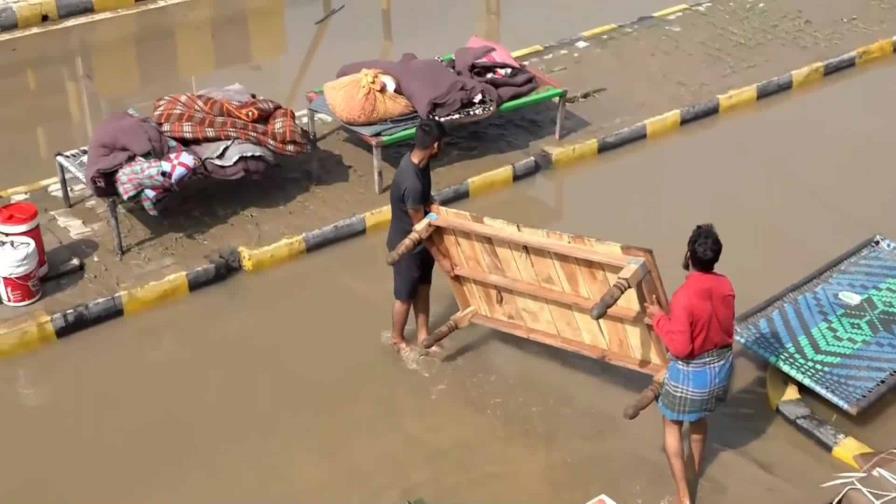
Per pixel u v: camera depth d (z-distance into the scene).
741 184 9.59
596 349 6.79
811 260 8.48
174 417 6.90
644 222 8.99
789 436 6.71
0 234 7.53
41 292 7.72
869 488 5.68
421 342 7.39
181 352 7.48
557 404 7.02
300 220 8.68
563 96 9.67
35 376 7.24
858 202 9.30
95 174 7.82
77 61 11.77
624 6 13.54
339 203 8.93
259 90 11.18
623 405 7.01
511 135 10.06
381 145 8.82
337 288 8.16
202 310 7.91
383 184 9.19
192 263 8.10
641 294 6.11
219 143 8.30
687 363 5.66
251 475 6.45
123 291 7.75
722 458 6.55
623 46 11.93
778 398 6.88
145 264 8.08
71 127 10.41
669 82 11.12
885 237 8.25
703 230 5.59
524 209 9.19
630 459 6.57
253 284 8.17
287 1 13.52
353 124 8.95
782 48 11.94
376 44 12.33
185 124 8.29
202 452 6.63
